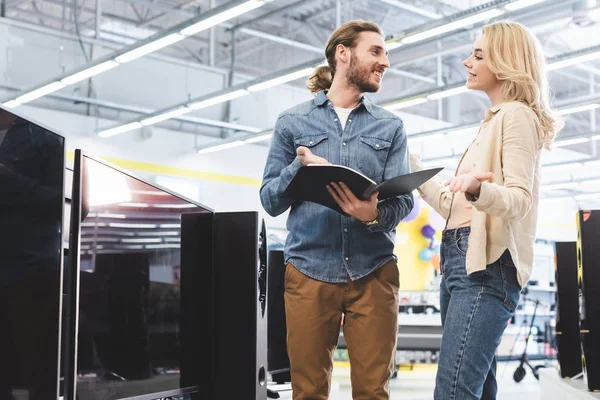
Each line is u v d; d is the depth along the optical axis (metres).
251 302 2.65
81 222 1.71
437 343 9.13
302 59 14.05
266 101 13.78
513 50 2.09
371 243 2.08
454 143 16.28
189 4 12.10
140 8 12.57
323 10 12.45
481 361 1.97
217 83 13.02
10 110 1.50
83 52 11.28
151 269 2.14
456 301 2.02
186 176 12.97
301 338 2.06
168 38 8.06
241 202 13.70
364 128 2.14
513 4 7.02
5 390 1.47
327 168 1.72
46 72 10.94
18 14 12.04
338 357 10.80
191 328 2.47
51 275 1.65
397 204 2.01
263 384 2.69
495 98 2.15
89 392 1.75
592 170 18.50
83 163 1.72
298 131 2.16
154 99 12.29
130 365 1.99
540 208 18.55
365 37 2.15
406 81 15.41
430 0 11.87
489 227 1.99
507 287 2.00
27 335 1.55
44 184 1.63
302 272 2.08
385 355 2.05
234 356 2.65
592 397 3.05
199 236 2.57
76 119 11.63
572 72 14.62
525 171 1.96
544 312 14.85
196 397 2.65
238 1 7.15
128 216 1.98
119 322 1.92
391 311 2.08
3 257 1.47
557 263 4.26
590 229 3.25
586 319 3.23
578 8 10.52
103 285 1.83
